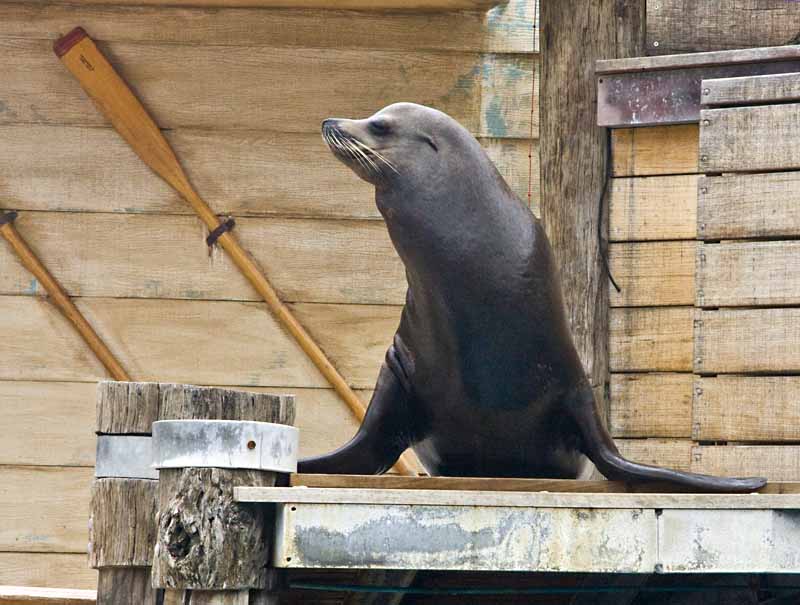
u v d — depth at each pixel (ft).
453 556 25.21
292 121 52.13
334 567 25.13
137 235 52.08
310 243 51.88
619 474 28.48
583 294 42.42
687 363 41.27
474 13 51.78
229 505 25.38
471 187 28.60
